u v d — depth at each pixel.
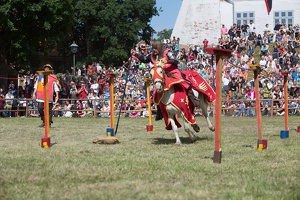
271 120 22.28
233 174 7.70
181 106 11.57
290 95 28.05
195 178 7.36
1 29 30.16
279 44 37.91
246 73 32.12
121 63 53.03
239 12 48.62
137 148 11.01
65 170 7.97
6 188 6.67
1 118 24.27
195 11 48.59
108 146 11.44
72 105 26.81
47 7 31.20
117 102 26.81
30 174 7.64
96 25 52.00
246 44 39.44
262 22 48.31
